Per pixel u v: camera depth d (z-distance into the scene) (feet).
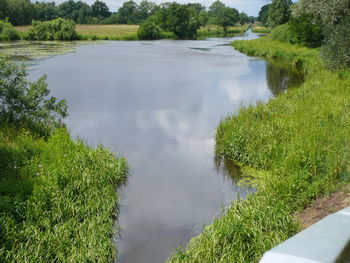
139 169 33.58
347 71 65.41
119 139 42.16
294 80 79.20
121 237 23.11
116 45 170.50
